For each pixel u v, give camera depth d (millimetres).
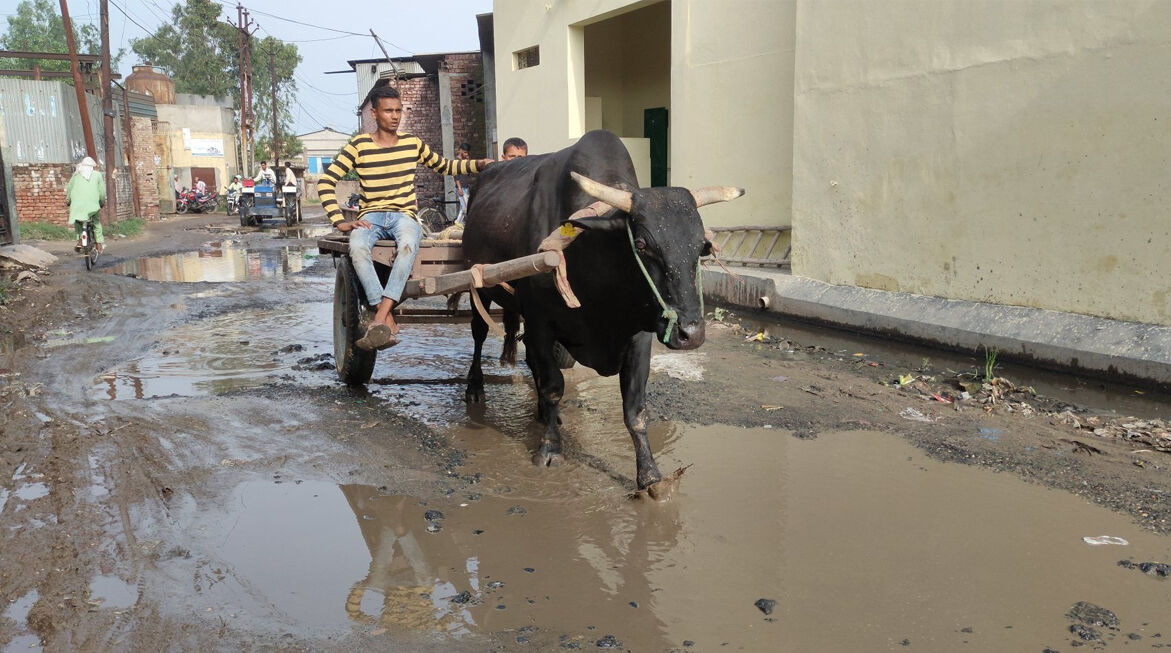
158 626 3266
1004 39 7320
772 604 3475
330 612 3426
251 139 46531
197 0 56969
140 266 15188
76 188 13992
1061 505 4465
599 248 4199
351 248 5715
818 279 9750
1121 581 3660
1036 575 3717
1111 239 6621
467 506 4516
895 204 8633
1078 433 5562
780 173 11062
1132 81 6355
